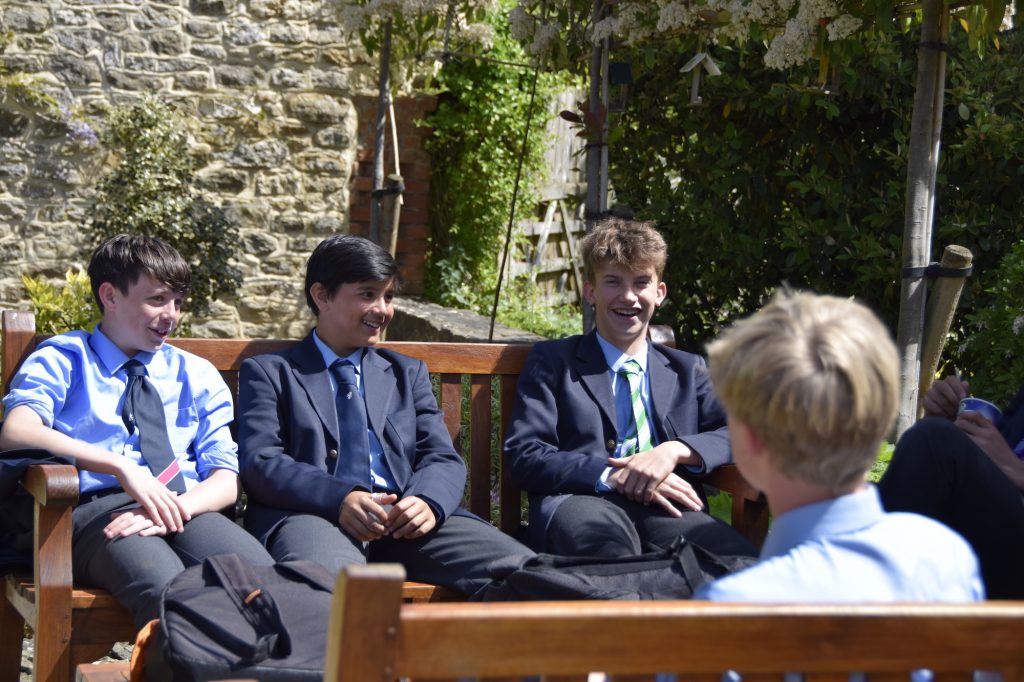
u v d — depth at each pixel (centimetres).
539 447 308
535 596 244
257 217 842
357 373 316
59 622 251
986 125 494
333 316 310
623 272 315
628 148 595
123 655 354
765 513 304
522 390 320
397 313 831
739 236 541
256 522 294
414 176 910
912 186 379
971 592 144
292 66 840
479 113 896
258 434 299
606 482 300
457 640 114
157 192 779
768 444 138
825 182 521
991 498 225
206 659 208
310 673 207
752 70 535
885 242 527
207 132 826
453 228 916
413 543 295
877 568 138
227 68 826
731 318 575
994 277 503
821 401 133
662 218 572
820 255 534
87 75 802
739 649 119
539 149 933
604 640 117
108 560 262
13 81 784
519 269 967
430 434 317
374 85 857
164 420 296
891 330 525
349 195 877
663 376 324
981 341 449
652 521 295
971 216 512
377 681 112
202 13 819
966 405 277
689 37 455
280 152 843
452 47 775
